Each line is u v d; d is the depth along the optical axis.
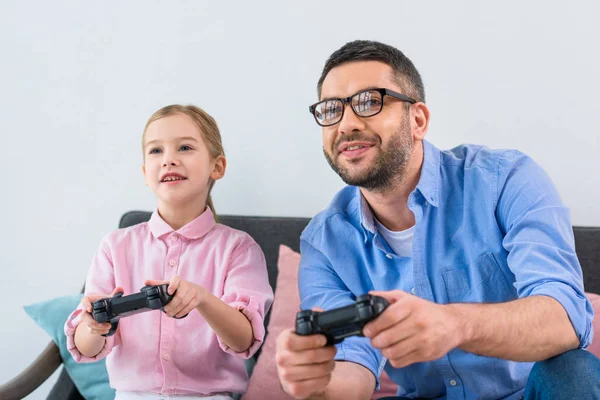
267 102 1.97
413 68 1.24
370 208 1.28
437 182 1.24
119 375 1.37
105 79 2.05
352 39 1.93
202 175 1.47
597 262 1.55
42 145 2.07
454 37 1.86
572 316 0.96
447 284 1.21
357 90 1.17
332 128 1.19
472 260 1.19
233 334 1.28
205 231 1.49
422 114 1.24
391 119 1.16
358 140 1.16
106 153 2.04
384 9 1.91
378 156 1.16
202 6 2.01
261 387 1.47
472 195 1.22
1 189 2.08
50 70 2.08
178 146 1.46
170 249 1.46
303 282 1.35
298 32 1.96
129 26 2.05
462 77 1.85
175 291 1.14
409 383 1.29
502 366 1.18
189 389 1.35
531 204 1.14
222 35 2.00
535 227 1.11
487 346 0.89
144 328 1.38
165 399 1.34
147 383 1.35
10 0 2.10
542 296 0.97
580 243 1.58
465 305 0.89
